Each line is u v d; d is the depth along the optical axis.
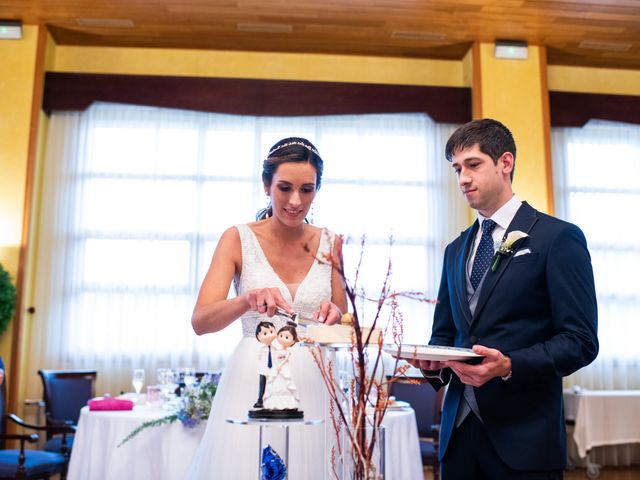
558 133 7.48
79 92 6.98
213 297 1.95
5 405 4.85
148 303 6.86
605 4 6.26
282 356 1.59
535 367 1.63
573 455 6.63
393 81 7.44
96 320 6.79
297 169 1.92
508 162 1.93
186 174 7.10
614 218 7.43
